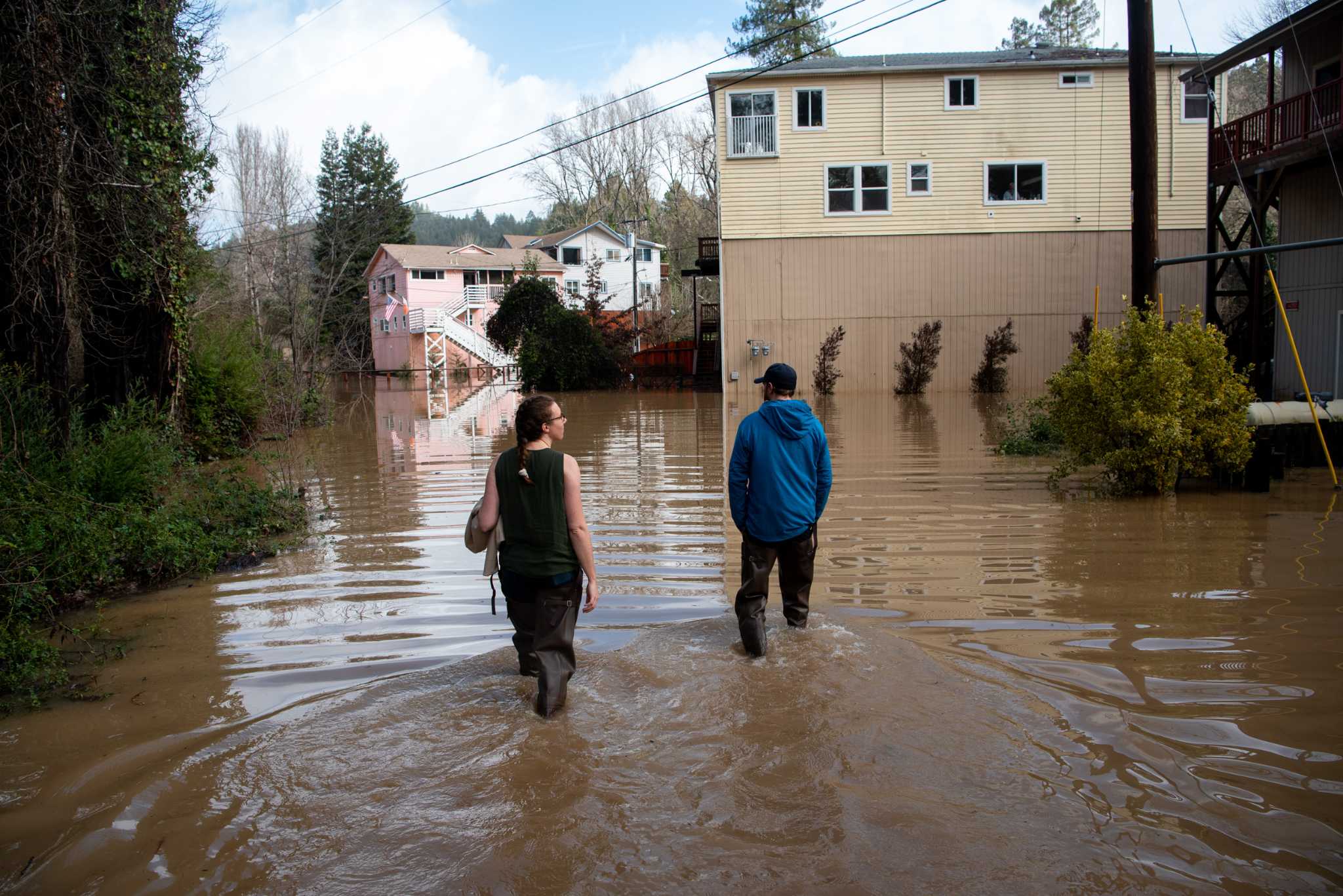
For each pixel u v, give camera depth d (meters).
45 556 5.85
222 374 15.02
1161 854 2.82
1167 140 24.92
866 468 11.50
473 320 52.41
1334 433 10.28
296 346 20.58
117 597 6.37
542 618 4.14
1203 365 8.91
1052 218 25.56
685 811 3.18
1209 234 20.62
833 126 25.81
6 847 3.05
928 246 25.83
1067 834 2.95
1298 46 17.34
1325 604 5.34
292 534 8.45
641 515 8.88
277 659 4.93
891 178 25.73
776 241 26.16
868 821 3.07
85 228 10.19
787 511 4.74
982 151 25.59
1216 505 8.45
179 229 12.17
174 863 2.93
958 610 5.43
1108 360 9.12
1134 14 10.59
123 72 9.90
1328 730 3.66
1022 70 25.22
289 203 38.28
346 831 3.11
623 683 4.39
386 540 8.11
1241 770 3.35
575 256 56.19
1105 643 4.77
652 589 6.15
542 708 4.02
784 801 3.23
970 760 3.49
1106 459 9.11
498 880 2.80
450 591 6.29
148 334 12.50
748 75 25.56
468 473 12.45
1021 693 4.12
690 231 63.59
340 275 29.83
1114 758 3.47
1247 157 18.86
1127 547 6.90
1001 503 8.86
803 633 5.04
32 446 7.30
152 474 8.11
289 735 3.89
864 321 26.08
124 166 10.19
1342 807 3.08
